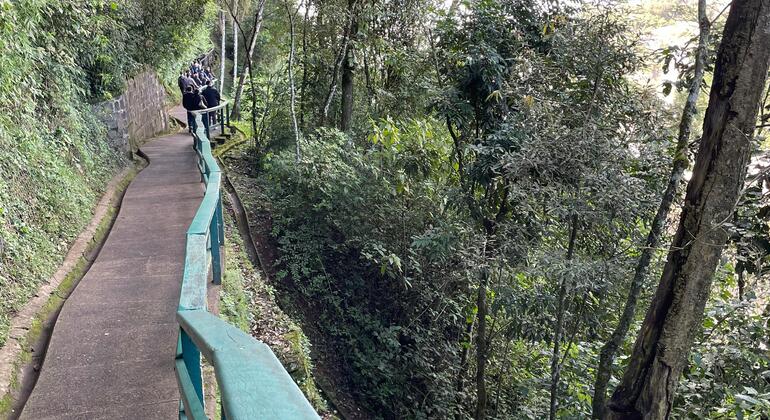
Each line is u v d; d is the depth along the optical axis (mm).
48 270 5230
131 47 13086
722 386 4609
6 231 4855
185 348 2396
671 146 5605
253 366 1195
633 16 6250
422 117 10180
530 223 6164
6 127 5867
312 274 8727
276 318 6262
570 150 5023
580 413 5777
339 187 8469
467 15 7023
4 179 5348
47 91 7551
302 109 12016
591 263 5199
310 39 12062
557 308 5758
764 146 5926
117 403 3318
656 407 4008
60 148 7387
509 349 8383
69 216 6414
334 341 8219
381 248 7816
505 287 5938
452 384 8203
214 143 13148
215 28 29312
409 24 10523
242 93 18094
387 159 8453
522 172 5324
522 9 6805
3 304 4320
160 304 4637
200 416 1854
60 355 3838
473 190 6965
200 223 3730
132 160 11141
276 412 987
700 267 3799
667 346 3924
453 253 6953
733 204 3725
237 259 7195
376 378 7879
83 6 8688
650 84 5730
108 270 5395
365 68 11391
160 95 16500
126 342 4020
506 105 6684
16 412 3398
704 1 4621
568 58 5676
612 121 5523
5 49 5676
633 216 5461
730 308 4809
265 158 11070
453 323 8438
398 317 8664
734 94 3596
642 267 4875
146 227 6824
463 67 6867
